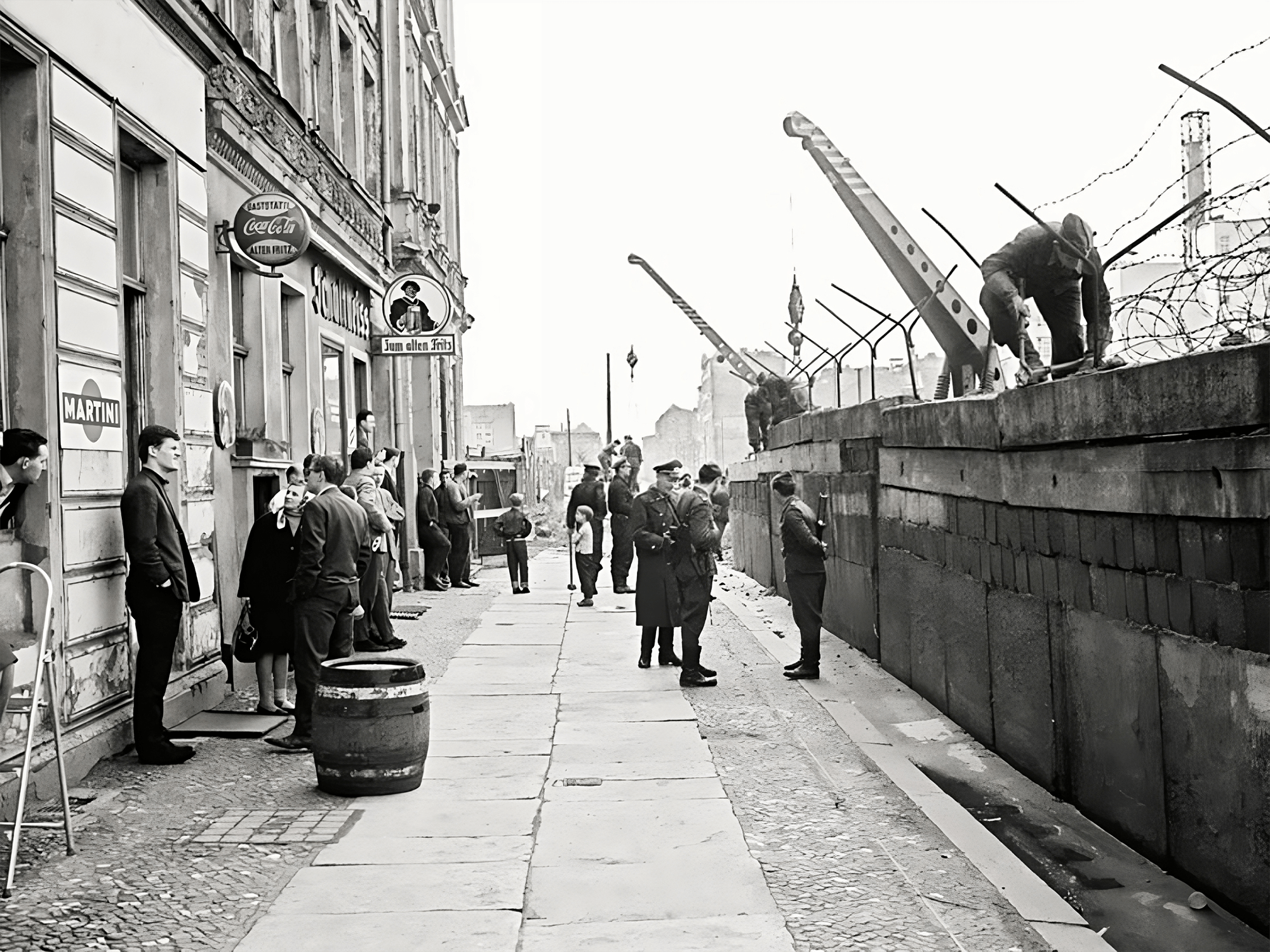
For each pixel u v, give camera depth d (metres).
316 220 16.44
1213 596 5.98
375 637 14.48
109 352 8.53
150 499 8.14
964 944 5.27
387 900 5.61
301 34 16.17
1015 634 8.78
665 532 12.85
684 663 11.91
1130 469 6.79
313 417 16.39
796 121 13.47
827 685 12.05
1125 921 5.90
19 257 7.53
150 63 9.65
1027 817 7.65
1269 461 5.40
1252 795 5.64
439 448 28.56
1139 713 6.83
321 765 7.55
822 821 7.14
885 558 12.99
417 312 21.78
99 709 8.22
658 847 6.52
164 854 6.28
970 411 9.62
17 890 5.70
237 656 9.91
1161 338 7.24
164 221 10.13
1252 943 5.59
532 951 5.02
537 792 7.69
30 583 7.29
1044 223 7.90
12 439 6.73
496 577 27.09
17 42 7.27
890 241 13.61
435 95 32.47
